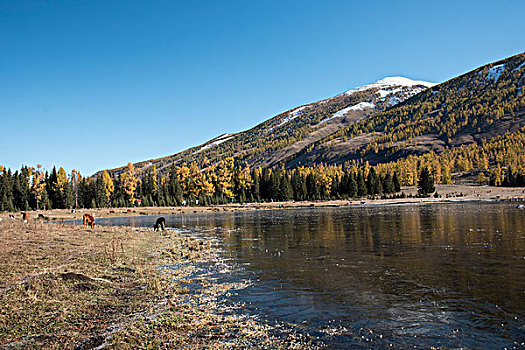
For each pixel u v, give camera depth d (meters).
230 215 72.88
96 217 80.12
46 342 9.42
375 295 13.50
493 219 40.78
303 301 13.06
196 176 120.94
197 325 10.80
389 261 19.66
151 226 51.50
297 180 124.50
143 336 9.96
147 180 130.38
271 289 14.77
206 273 18.14
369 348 9.01
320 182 132.75
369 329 10.27
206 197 113.88
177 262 21.31
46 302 12.58
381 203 97.06
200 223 53.88
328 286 14.97
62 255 21.12
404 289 14.15
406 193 129.62
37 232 32.06
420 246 24.20
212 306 12.65
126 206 115.31
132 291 14.66
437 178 159.88
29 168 113.38
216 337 9.89
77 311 11.96
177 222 58.25
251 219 57.97
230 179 124.06
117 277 16.81
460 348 8.91
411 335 9.77
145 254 24.11
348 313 11.66
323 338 9.72
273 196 119.50
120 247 25.56
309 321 11.04
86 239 28.94
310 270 18.14
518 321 10.49
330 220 48.84
